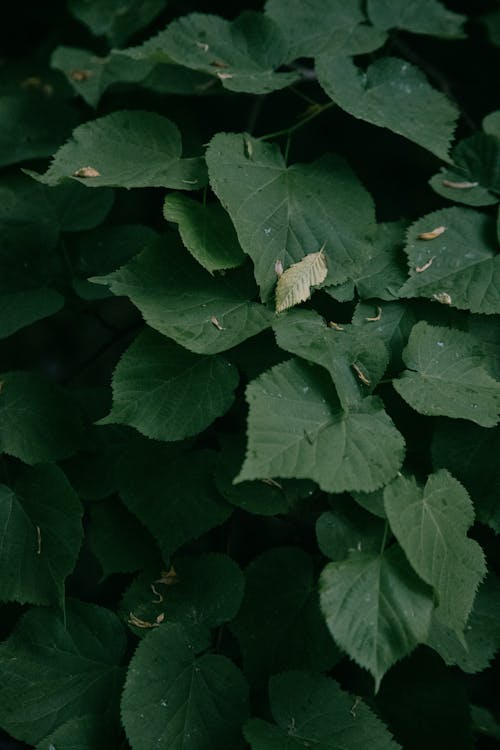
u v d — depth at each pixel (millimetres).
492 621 642
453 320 642
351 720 611
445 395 611
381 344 614
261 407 582
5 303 683
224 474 643
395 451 588
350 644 578
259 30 680
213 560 647
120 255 696
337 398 597
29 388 659
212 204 640
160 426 614
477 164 662
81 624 654
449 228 646
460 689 648
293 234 623
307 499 654
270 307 621
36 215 704
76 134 641
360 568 592
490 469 624
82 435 660
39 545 641
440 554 592
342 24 697
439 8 716
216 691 625
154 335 627
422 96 656
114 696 646
